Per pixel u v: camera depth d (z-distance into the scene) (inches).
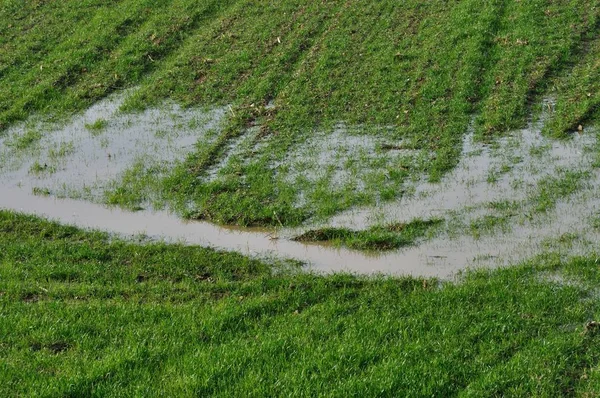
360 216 655.8
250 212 668.1
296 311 490.6
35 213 682.8
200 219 666.8
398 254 593.6
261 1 1221.7
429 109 864.3
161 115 908.6
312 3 1200.2
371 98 900.6
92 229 647.1
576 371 412.2
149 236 635.5
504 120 832.9
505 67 948.0
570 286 512.4
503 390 394.6
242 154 788.6
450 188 698.8
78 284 538.9
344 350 427.5
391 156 768.9
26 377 402.0
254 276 561.9
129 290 529.3
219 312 483.2
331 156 775.7
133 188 728.3
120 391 389.7
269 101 920.9
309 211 668.7
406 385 396.8
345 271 567.5
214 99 939.3
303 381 398.9
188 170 757.9
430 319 471.8
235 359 417.1
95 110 935.7
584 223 623.8
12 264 571.2
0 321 465.4
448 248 597.0
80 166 787.4
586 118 828.6
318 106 892.6
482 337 449.1
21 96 964.6
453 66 956.6
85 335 449.4
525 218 637.3
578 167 727.1
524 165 738.8
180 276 561.0
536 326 459.8
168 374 406.6
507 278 531.8
